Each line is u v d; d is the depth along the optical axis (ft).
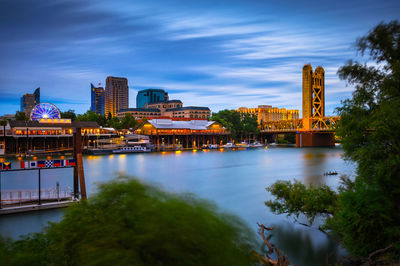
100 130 539.70
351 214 76.74
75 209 39.78
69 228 38.47
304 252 95.81
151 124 578.25
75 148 149.69
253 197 179.93
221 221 35.12
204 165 339.98
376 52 78.89
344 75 84.28
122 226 32.81
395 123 68.59
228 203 165.27
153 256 29.60
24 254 38.50
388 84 74.08
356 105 82.74
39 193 133.18
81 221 37.63
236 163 359.66
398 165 69.56
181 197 36.76
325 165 331.98
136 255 29.35
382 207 71.92
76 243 36.50
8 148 436.35
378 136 72.43
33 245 41.16
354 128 81.41
